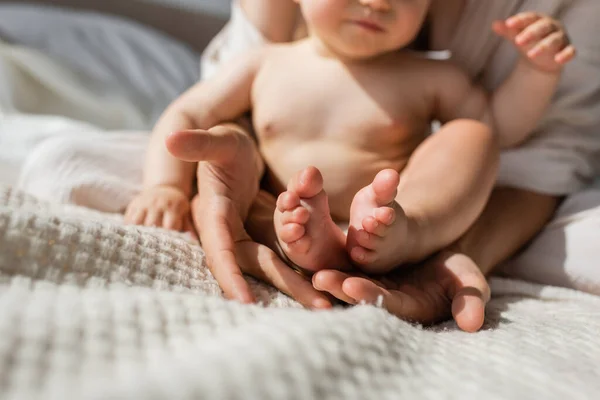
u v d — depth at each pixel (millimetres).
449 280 537
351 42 624
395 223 494
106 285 452
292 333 383
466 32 721
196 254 536
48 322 379
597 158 738
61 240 455
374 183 481
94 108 1168
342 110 638
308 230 483
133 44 1352
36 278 432
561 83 698
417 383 391
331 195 621
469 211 565
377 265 510
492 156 586
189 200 626
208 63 837
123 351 376
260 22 768
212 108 658
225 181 558
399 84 652
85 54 1271
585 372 420
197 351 370
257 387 343
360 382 375
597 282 601
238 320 420
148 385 333
